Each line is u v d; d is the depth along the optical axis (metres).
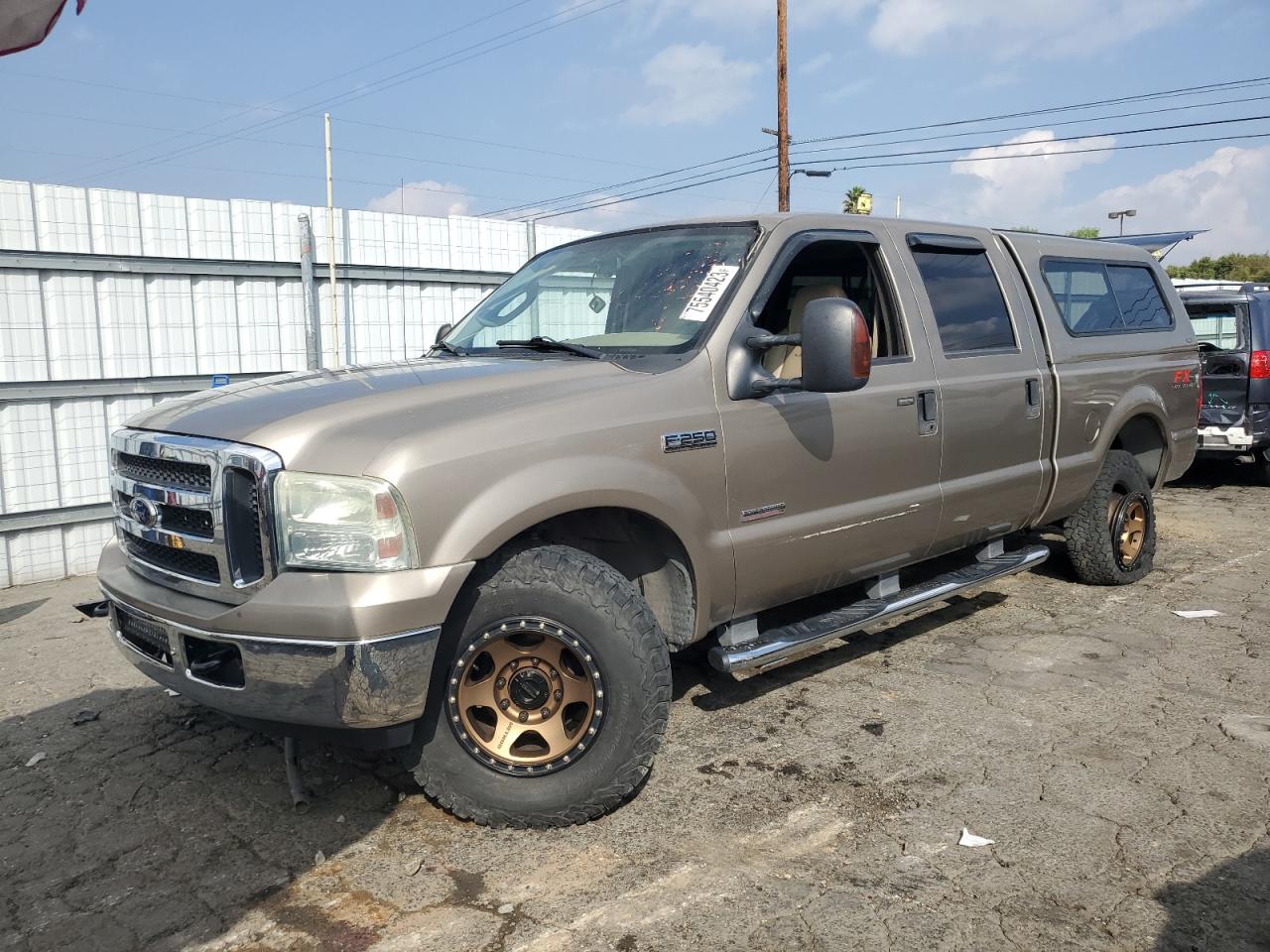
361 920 2.71
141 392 8.08
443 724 3.09
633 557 3.62
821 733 3.90
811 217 4.14
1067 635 5.09
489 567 3.08
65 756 3.93
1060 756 3.65
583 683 3.12
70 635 5.92
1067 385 5.18
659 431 3.34
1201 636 5.04
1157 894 2.74
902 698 4.25
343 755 3.82
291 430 2.91
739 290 3.72
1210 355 9.67
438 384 3.27
